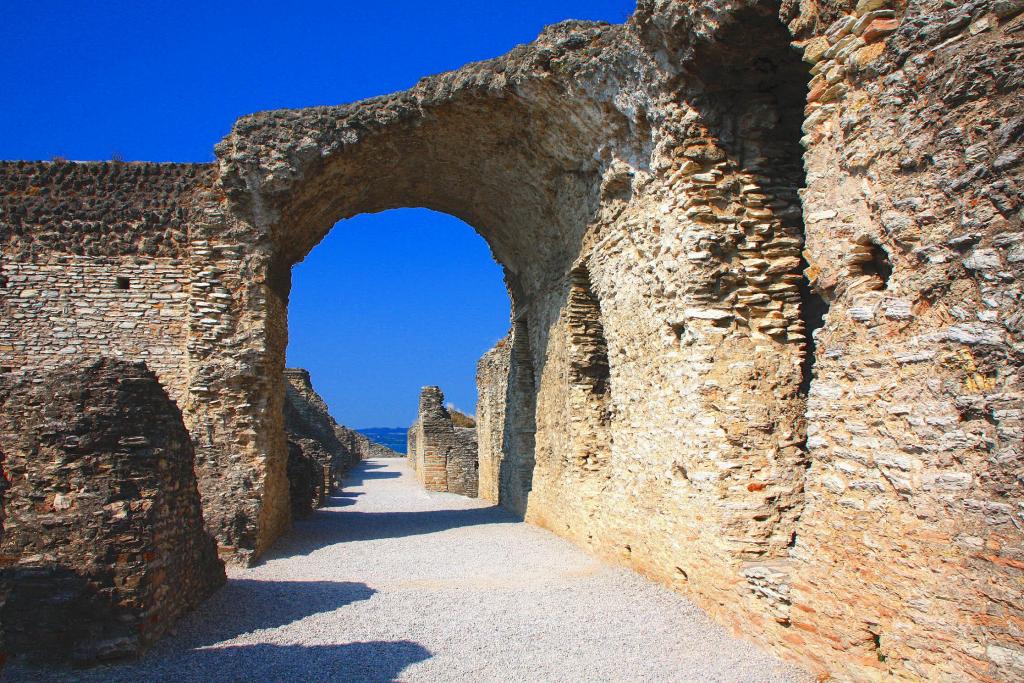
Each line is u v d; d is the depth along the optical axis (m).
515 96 10.52
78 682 5.14
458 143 12.55
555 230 12.30
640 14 7.16
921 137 4.21
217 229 11.97
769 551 6.30
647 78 7.68
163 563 6.15
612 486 9.66
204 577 7.40
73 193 12.18
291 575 9.43
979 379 3.79
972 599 3.72
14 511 5.68
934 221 4.13
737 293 7.14
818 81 5.20
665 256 7.71
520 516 15.49
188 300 11.85
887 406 4.39
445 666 5.67
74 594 5.51
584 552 10.49
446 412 26.88
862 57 4.70
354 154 12.40
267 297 12.07
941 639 3.89
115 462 5.91
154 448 6.19
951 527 3.87
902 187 4.36
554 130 10.45
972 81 3.86
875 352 4.55
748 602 5.97
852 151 4.81
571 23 9.67
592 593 7.89
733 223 7.22
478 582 8.80
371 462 45.28
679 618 6.70
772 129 7.33
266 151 11.89
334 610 7.40
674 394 7.53
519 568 9.62
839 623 4.75
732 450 6.63
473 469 23.72
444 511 17.56
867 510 4.52
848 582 4.67
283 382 13.37
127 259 12.01
